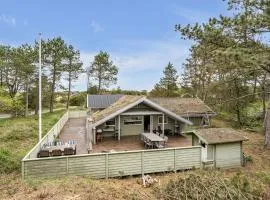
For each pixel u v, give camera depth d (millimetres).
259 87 21625
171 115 22969
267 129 19906
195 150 14867
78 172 12953
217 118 33812
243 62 13203
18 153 16516
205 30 14781
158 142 19234
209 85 21984
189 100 30406
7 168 13383
